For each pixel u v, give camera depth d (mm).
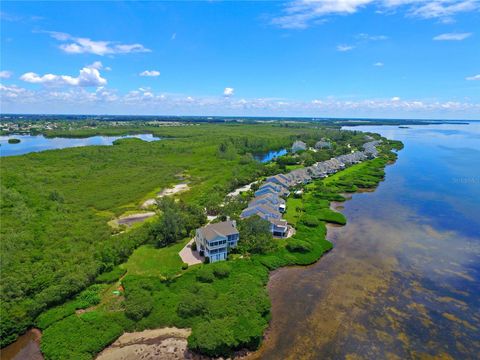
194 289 49625
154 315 45031
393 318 45312
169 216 67875
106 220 80000
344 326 43812
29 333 43438
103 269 55969
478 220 81188
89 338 40688
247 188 112438
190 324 43906
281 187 102375
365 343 40812
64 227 70500
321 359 38531
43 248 60062
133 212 88250
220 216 78875
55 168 130750
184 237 70312
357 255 63594
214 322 41562
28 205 79375
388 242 69125
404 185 115750
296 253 62812
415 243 68562
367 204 94438
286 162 155125
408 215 85000
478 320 44875
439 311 46750
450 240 69875
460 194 103500
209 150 179000
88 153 161000
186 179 125000
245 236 65750
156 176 125438
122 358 39062
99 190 105812
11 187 88562
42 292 47594
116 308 47031
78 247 61438
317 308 47594
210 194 94125
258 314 44125
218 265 55375
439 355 38938
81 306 47281
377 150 194750
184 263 58625
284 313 46469
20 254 55688
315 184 114188
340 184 114062
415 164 157500
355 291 51750
